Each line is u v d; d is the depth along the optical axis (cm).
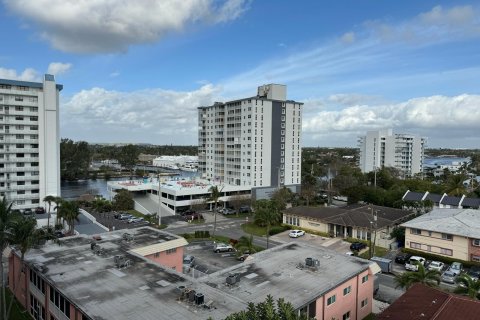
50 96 9688
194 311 2644
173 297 2869
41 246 4184
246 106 11394
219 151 12888
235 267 3656
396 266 5488
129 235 4547
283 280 3347
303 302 2905
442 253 5778
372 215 7356
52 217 8338
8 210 3284
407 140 18600
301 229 7725
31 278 3753
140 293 2934
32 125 9575
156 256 4297
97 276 3291
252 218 8862
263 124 11438
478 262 5400
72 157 18075
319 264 3719
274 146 11725
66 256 3850
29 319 3712
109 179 19300
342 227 7156
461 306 2892
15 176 9425
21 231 3241
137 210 9762
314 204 10519
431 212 7138
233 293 3042
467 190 11106
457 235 5606
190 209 9444
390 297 4275
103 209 8944
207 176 13638
